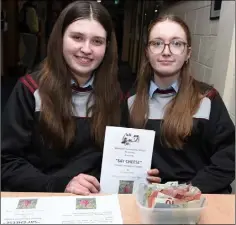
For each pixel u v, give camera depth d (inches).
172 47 46.4
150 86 50.4
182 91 48.3
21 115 45.5
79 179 39.9
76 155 47.6
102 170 41.8
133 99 51.3
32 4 211.3
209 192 44.7
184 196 28.4
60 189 42.1
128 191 41.9
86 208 29.5
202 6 91.8
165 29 46.5
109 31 47.1
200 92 49.3
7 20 209.6
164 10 164.1
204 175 45.7
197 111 47.3
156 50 47.3
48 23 221.5
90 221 27.3
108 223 27.0
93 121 47.4
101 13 45.1
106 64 49.1
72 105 47.1
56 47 45.9
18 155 45.5
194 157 48.3
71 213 28.5
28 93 46.0
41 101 45.3
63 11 45.9
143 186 31.5
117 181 41.9
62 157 47.3
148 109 49.3
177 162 47.9
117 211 29.0
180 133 45.9
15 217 27.7
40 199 31.1
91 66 45.8
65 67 46.3
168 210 26.4
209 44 82.4
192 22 103.4
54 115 45.0
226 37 67.1
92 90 48.5
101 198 31.7
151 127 48.1
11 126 44.7
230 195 33.6
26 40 205.0
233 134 48.4
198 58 93.4
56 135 45.1
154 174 42.6
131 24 323.9
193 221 27.0
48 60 47.1
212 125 47.4
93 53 44.9
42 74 46.9
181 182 47.8
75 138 46.6
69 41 44.4
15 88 47.3
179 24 47.5
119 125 49.7
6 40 211.5
